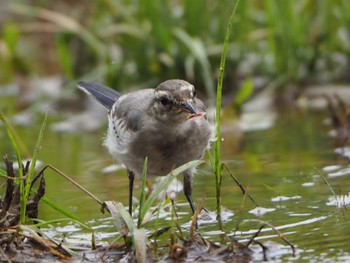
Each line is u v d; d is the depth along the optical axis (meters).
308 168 11.83
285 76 17.08
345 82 17.30
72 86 17.86
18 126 16.70
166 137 9.98
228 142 14.23
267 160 12.60
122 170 12.75
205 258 8.30
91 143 14.87
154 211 8.91
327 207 9.82
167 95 9.80
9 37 19.52
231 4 17.22
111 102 11.89
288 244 8.49
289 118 15.70
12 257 8.59
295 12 17.44
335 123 14.46
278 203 10.16
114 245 8.66
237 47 17.22
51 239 8.76
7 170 9.05
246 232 9.09
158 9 17.30
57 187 11.77
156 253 8.41
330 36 17.47
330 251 8.23
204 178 11.81
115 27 17.83
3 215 8.93
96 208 10.58
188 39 16.66
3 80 20.09
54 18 18.72
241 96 15.58
